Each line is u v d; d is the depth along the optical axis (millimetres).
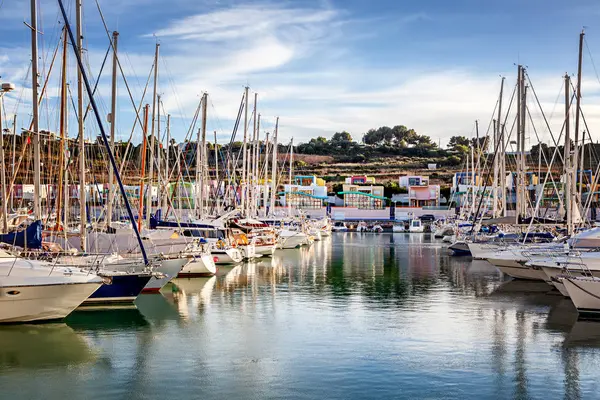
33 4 26484
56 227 30969
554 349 21453
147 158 66438
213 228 47562
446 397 16938
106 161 42875
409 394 17125
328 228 102562
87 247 32125
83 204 28500
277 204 132125
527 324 25359
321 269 46656
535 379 18328
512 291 34562
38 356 20281
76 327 24125
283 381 18109
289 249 70625
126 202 27422
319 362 19969
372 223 135125
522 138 51500
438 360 20203
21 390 17250
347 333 23812
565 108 42531
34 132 27062
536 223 45875
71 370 18969
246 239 54875
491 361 20078
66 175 31875
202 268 39906
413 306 29641
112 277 26828
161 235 39562
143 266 28703
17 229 30484
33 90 26891
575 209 40656
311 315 27281
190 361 19984
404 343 22297
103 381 18031
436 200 148750
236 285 36688
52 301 23219
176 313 27328
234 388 17516
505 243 46531
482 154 99250
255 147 72500
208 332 23812
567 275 27844
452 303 30500
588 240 31922
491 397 16938
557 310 28375
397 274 43469
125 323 25047
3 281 22406
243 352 21062
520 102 51375
